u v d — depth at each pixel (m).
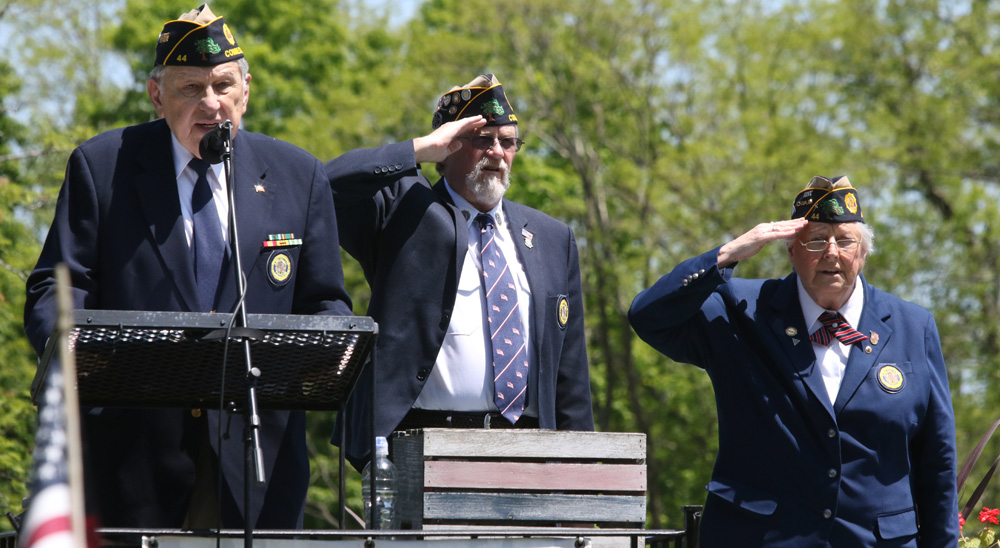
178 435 6.52
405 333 8.16
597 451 6.95
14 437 22.28
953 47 34.59
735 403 7.89
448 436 6.73
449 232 8.38
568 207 37.78
